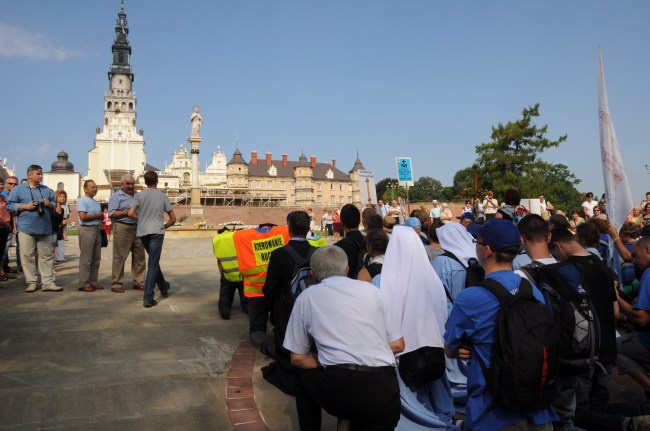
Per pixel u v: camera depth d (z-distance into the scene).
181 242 24.44
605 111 6.04
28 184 8.48
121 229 8.53
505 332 2.55
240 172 112.88
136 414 3.98
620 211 5.95
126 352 5.47
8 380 4.55
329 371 2.84
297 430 3.84
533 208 14.04
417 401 3.81
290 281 4.29
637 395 5.01
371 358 2.83
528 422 2.61
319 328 2.91
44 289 8.56
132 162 106.00
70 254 15.81
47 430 3.64
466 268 4.59
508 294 2.64
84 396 4.27
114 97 113.69
